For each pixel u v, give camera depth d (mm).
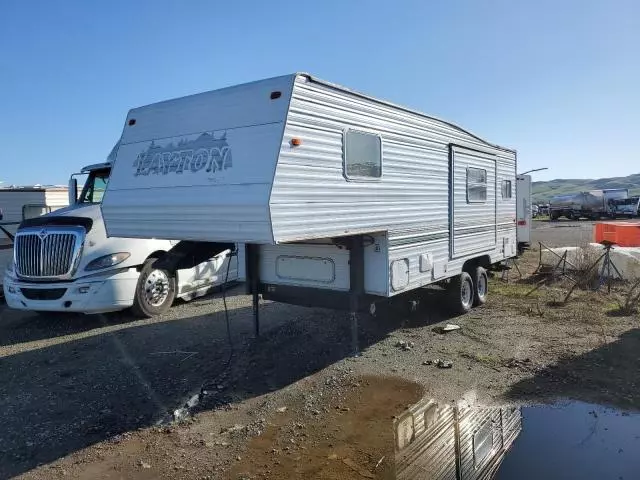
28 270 7215
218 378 5168
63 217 7293
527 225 15188
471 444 3750
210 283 9195
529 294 9203
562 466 3404
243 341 6363
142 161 5340
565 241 20922
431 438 3844
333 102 4797
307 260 5984
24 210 10367
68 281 7066
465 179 7562
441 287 7547
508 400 4543
